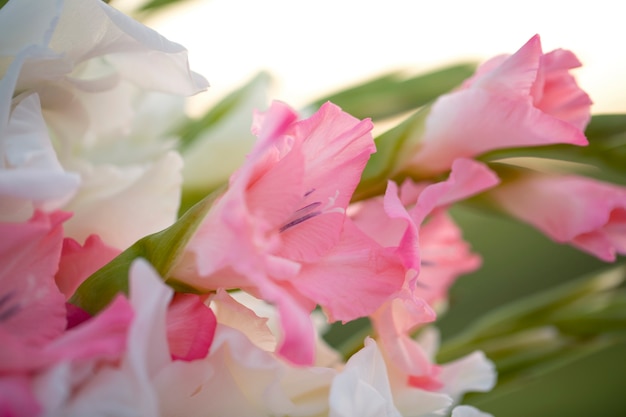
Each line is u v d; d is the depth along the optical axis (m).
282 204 0.38
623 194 0.49
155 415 0.36
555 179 0.49
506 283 0.87
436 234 0.53
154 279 0.36
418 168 0.47
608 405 0.81
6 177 0.38
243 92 0.57
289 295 0.38
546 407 0.80
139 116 0.55
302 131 0.39
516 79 0.44
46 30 0.42
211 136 0.55
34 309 0.38
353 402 0.40
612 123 0.50
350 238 0.40
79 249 0.43
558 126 0.44
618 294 0.60
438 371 0.47
